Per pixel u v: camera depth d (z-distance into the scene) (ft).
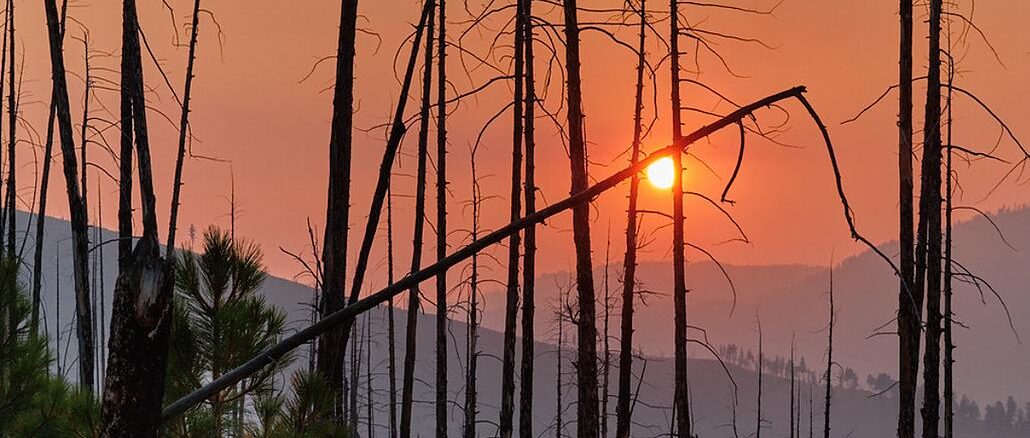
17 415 15.23
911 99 46.62
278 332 16.22
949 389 56.34
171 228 8.14
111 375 7.72
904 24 46.26
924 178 47.06
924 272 46.75
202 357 15.52
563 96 40.73
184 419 15.19
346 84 27.37
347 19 27.37
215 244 16.63
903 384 46.39
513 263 53.16
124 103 21.36
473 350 68.44
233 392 15.58
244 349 15.57
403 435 59.77
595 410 43.93
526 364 52.01
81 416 12.82
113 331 7.79
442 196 58.49
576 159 41.96
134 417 7.72
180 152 11.19
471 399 69.67
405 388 60.23
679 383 54.90
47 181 54.95
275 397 16.31
